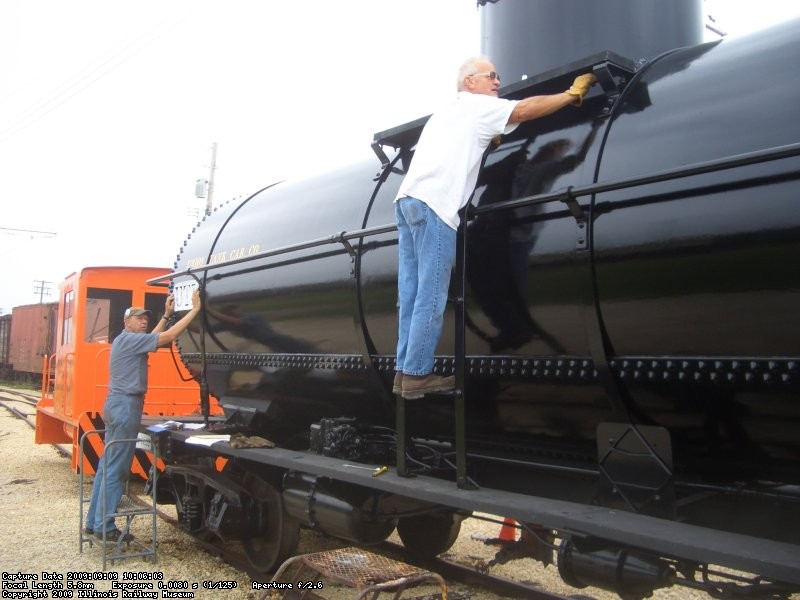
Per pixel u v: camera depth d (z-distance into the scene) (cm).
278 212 577
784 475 297
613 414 328
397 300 416
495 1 471
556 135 351
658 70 337
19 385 3697
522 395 363
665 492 304
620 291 305
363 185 489
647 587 302
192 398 1029
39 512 809
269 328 541
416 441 482
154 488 636
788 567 217
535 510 301
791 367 256
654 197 293
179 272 665
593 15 423
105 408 662
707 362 283
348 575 364
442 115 362
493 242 357
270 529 557
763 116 273
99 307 1025
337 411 529
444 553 645
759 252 261
